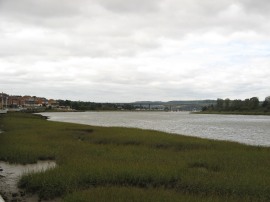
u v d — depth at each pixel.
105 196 11.30
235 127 71.06
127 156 20.03
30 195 12.88
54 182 13.23
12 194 12.89
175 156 20.38
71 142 27.17
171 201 10.77
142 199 10.96
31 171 15.88
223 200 11.22
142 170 15.07
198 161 18.55
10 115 86.31
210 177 14.29
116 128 43.19
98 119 107.19
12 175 16.41
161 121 98.94
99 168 15.52
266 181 13.58
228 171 15.98
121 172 14.62
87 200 10.84
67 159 19.16
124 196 11.29
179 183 13.48
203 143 27.17
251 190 12.34
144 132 36.66
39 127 44.56
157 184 13.71
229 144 27.48
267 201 11.34
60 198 12.41
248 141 41.78
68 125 49.44
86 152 22.03
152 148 24.47
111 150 22.89
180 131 58.25
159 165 16.75
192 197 11.40
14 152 21.45
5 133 35.00
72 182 13.38
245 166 17.36
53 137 31.28
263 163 18.44
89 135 32.72
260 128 67.94
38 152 21.47
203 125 78.00
